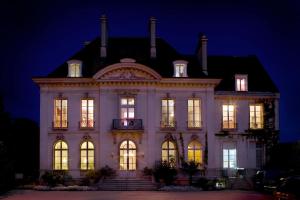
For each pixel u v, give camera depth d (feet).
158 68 157.48
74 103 151.84
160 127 151.53
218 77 155.22
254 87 159.84
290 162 152.35
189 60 163.73
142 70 150.10
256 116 157.79
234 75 160.25
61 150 151.23
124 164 149.69
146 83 151.12
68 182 146.72
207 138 152.35
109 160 149.18
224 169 153.07
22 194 120.26
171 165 149.28
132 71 150.61
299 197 76.95
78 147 150.82
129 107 151.33
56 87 152.15
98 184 142.41
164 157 151.53
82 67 155.12
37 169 164.45
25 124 183.52
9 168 139.64
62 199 104.68
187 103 153.07
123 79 150.10
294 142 154.92
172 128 151.64
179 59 159.74
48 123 151.53
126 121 148.77
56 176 142.92
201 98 153.28
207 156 151.64
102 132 150.00
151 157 149.59
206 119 152.97
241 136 156.25
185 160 151.43
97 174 143.74
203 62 158.40
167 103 152.76
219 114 156.46
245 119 156.87
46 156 150.51
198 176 150.61
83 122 151.23
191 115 153.17
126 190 138.31
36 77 150.41
